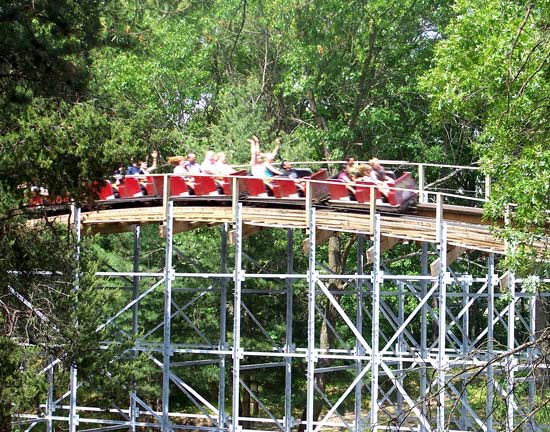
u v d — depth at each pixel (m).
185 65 44.16
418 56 39.34
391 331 40.66
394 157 40.56
